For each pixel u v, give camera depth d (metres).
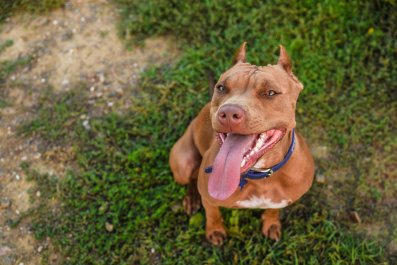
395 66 1.18
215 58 1.24
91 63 1.28
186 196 1.07
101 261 1.02
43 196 1.10
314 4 1.26
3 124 1.20
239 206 0.90
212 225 1.00
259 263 1.01
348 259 1.00
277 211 0.99
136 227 1.05
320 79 1.19
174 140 1.16
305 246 1.02
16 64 1.28
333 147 1.13
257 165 0.81
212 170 0.78
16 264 1.03
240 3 1.28
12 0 1.36
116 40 1.31
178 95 1.22
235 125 0.71
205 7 1.29
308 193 1.08
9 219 1.08
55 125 1.18
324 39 1.24
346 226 1.04
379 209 1.06
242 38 1.25
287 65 0.81
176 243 1.03
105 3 1.37
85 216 1.07
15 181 1.12
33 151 1.16
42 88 1.24
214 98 0.80
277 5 1.27
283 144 0.80
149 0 1.32
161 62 1.27
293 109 0.79
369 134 1.13
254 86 0.75
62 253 1.04
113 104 1.22
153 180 1.11
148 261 1.02
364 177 1.09
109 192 1.09
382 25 1.23
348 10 1.25
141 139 1.17
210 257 1.02
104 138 1.17
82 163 1.13
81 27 1.33
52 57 1.29
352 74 1.18
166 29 1.30
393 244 1.02
